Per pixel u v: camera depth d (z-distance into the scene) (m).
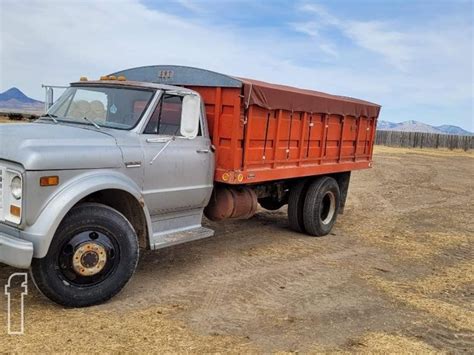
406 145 45.22
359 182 17.14
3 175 4.57
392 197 14.02
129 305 5.02
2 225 4.62
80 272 4.75
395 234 9.26
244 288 5.79
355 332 4.81
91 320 4.57
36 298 5.00
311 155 8.16
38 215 4.48
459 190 16.23
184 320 4.76
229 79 6.22
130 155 5.25
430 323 5.18
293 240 8.28
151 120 5.61
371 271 6.86
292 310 5.25
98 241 4.85
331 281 6.29
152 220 5.84
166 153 5.68
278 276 6.33
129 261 5.05
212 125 6.46
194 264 6.58
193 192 6.14
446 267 7.31
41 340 4.11
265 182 8.07
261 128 6.79
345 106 8.84
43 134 4.92
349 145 9.35
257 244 7.83
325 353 4.31
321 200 8.51
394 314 5.36
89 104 5.91
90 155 4.85
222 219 7.10
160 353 4.05
